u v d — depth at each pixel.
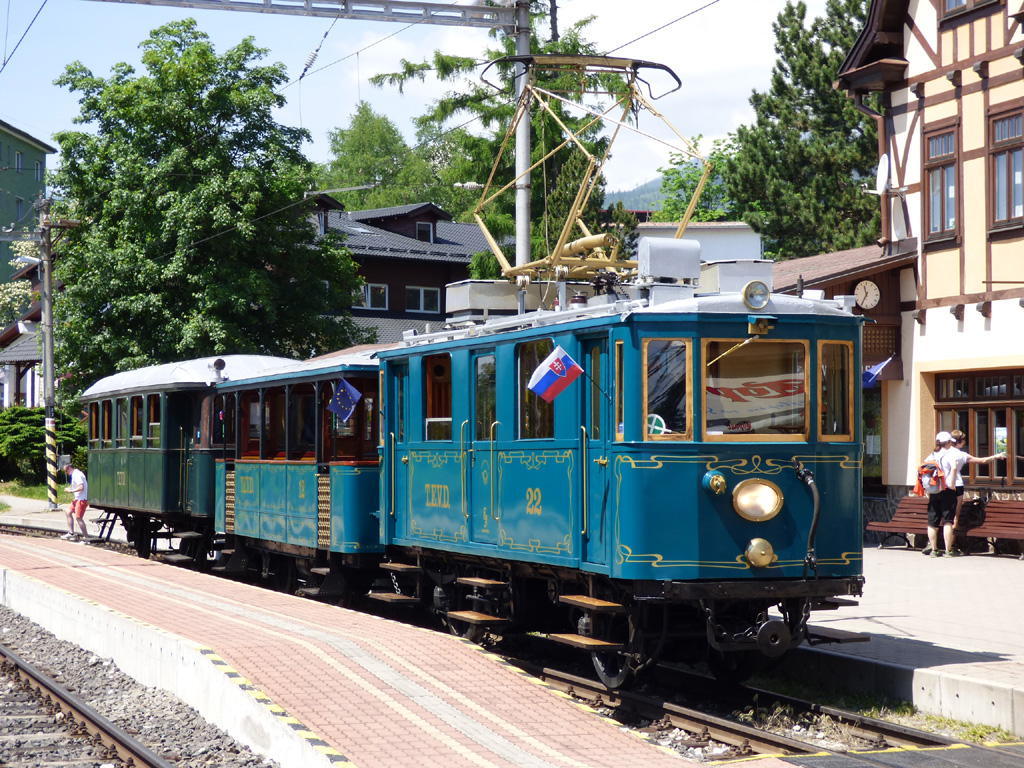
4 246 76.44
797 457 9.16
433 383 12.11
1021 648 9.98
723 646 8.88
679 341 9.00
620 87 15.65
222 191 30.00
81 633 12.99
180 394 19.20
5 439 41.78
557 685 10.12
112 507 22.39
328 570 14.25
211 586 14.83
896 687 9.08
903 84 20.36
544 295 12.38
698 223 40.34
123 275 30.12
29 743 8.69
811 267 22.88
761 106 41.84
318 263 32.88
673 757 7.29
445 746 7.27
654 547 8.84
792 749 7.71
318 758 7.06
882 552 18.30
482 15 17.45
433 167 66.25
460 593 12.19
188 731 8.79
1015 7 17.98
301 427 15.23
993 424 18.59
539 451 10.05
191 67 31.03
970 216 18.80
